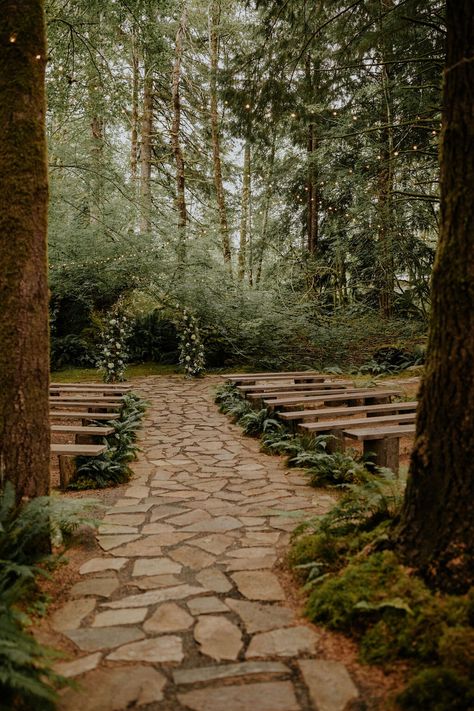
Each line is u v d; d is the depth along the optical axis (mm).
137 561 3561
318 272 17734
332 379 12469
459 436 2699
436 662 2273
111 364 12656
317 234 18359
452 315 2752
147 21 9547
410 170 12922
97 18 9617
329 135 13836
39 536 3445
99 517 4477
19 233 3506
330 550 3320
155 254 14234
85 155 13797
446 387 2754
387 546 3008
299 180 17797
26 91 3555
